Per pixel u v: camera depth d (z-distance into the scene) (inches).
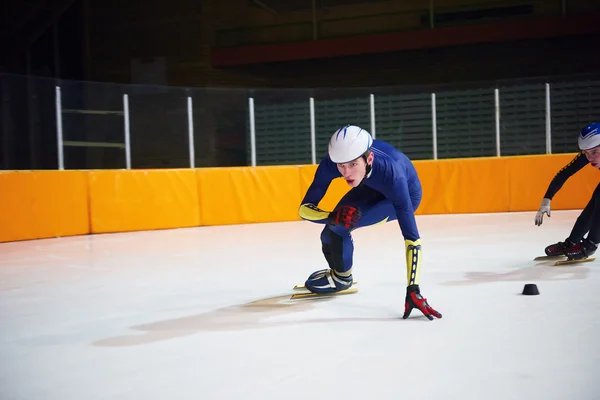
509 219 349.1
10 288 168.6
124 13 617.6
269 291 151.0
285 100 577.6
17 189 314.3
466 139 485.7
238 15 608.7
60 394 79.0
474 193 411.2
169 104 574.6
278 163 512.1
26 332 114.8
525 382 76.2
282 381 80.0
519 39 537.6
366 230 327.0
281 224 379.6
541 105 469.4
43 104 508.4
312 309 127.0
